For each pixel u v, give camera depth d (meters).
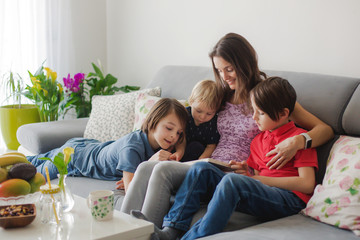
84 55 3.77
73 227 1.21
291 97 1.63
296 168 1.62
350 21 2.12
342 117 1.67
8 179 1.37
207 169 1.51
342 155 1.49
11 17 3.40
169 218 1.45
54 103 3.16
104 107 2.43
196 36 2.97
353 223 1.30
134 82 3.61
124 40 3.66
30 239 1.14
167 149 1.96
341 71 2.19
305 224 1.38
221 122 1.95
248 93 1.87
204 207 1.57
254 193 1.43
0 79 3.39
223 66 1.86
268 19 2.49
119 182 1.88
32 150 2.35
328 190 1.42
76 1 3.66
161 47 3.28
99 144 2.10
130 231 1.19
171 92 2.41
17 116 3.26
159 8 3.24
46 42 3.51
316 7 2.26
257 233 1.27
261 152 1.74
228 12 2.72
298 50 2.37
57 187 1.28
